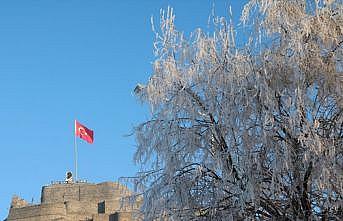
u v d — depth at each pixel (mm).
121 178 16203
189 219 14961
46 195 91500
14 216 84438
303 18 15031
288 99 14227
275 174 13844
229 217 14203
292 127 13977
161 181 15398
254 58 15297
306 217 13938
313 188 14289
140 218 16047
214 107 15133
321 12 15195
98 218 78375
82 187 90438
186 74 15922
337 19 15258
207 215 14875
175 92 15953
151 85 16219
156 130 15859
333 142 13938
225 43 15852
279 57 14953
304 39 14977
